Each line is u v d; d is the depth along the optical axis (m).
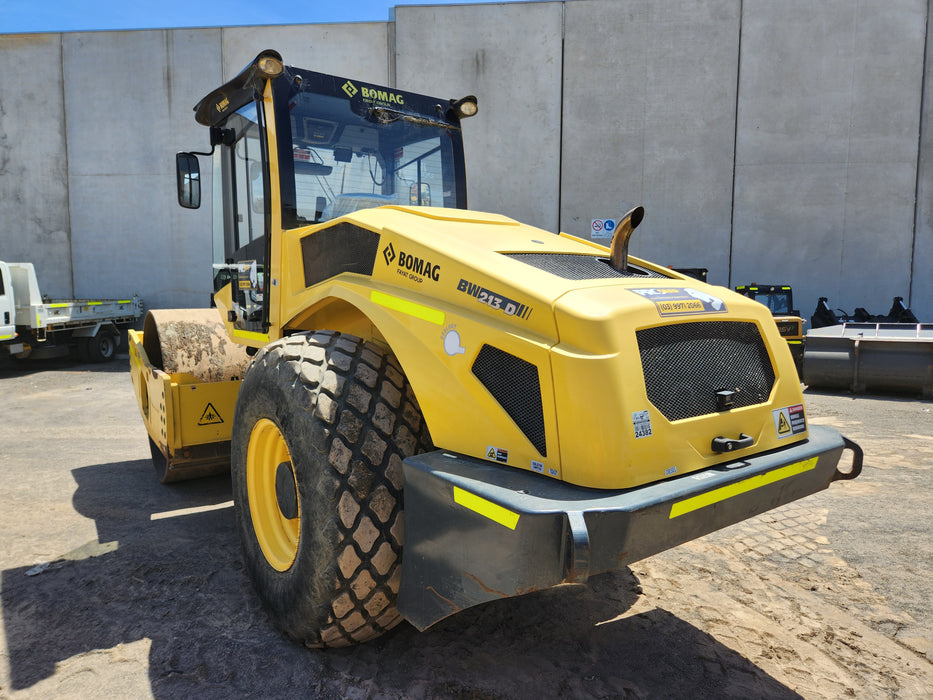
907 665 2.41
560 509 1.63
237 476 2.76
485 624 2.63
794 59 14.98
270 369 2.40
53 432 6.25
